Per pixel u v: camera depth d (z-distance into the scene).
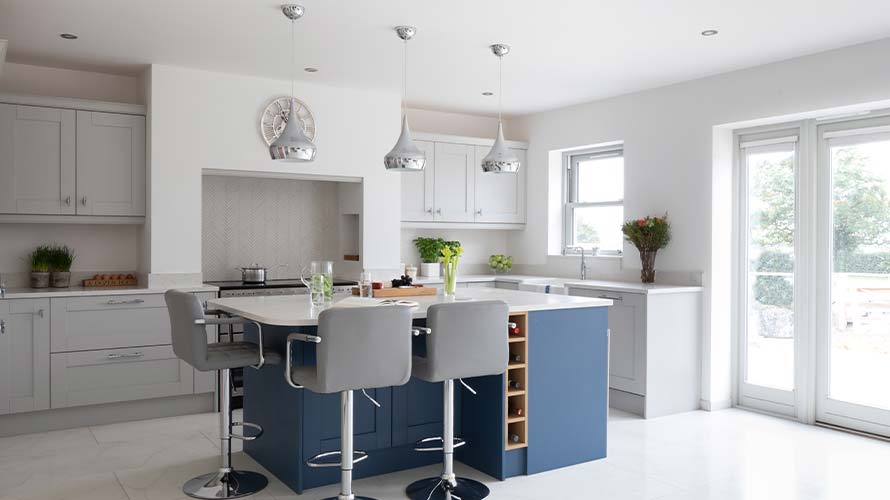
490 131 7.32
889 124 4.57
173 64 5.11
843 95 4.59
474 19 4.10
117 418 4.90
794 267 5.10
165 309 4.99
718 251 5.39
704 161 5.41
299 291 5.57
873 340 4.69
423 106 6.70
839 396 4.88
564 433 4.00
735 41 4.49
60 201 4.91
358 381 2.97
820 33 4.31
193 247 5.26
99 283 5.21
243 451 4.25
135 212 5.18
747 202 5.43
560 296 4.30
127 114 5.14
